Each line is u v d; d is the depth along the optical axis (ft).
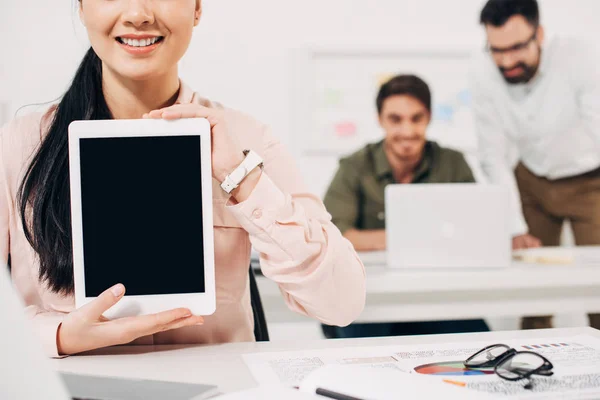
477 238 7.56
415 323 8.04
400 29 12.00
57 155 3.58
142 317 3.02
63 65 11.06
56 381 1.72
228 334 3.93
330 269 3.50
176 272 3.12
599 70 11.80
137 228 3.11
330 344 3.26
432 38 12.02
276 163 4.02
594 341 3.18
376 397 2.23
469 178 12.01
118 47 3.42
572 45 11.89
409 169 11.90
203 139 3.12
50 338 3.03
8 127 3.92
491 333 3.46
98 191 3.09
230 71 11.69
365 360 2.90
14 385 1.64
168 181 3.12
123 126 3.09
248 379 2.67
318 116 11.89
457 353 2.99
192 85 11.62
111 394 2.50
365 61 11.93
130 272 3.10
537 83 11.88
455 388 2.31
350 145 11.92
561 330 3.52
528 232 12.00
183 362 2.97
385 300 7.31
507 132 12.00
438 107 11.99
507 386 2.44
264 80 11.78
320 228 3.52
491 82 12.01
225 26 11.64
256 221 3.37
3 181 3.77
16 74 10.94
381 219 11.82
